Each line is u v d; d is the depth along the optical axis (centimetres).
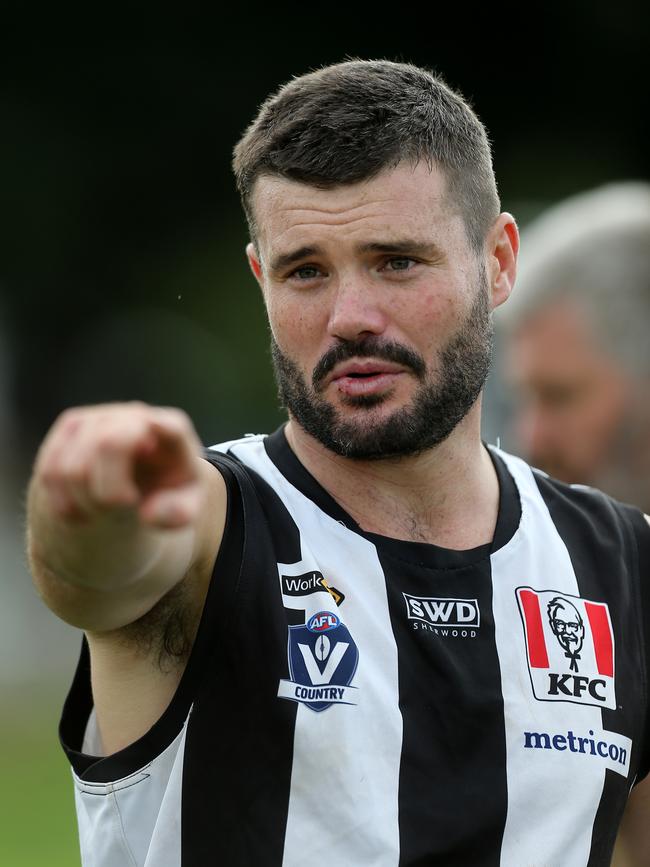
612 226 1234
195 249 7644
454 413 905
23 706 3756
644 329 1204
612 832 912
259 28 7456
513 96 7488
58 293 7694
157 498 587
